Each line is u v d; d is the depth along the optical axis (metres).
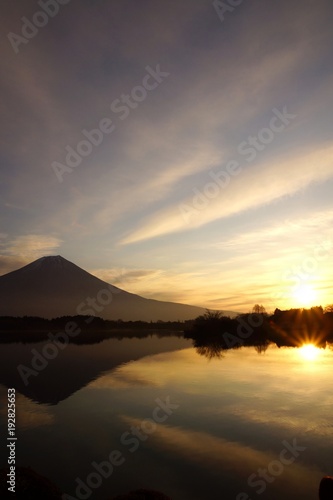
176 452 12.50
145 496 8.16
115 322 161.62
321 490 7.41
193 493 9.73
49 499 8.38
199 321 81.94
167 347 55.00
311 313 87.38
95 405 18.89
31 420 16.34
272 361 34.94
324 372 27.94
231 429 14.84
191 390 22.20
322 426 15.05
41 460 11.98
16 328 135.62
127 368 31.78
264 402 19.02
